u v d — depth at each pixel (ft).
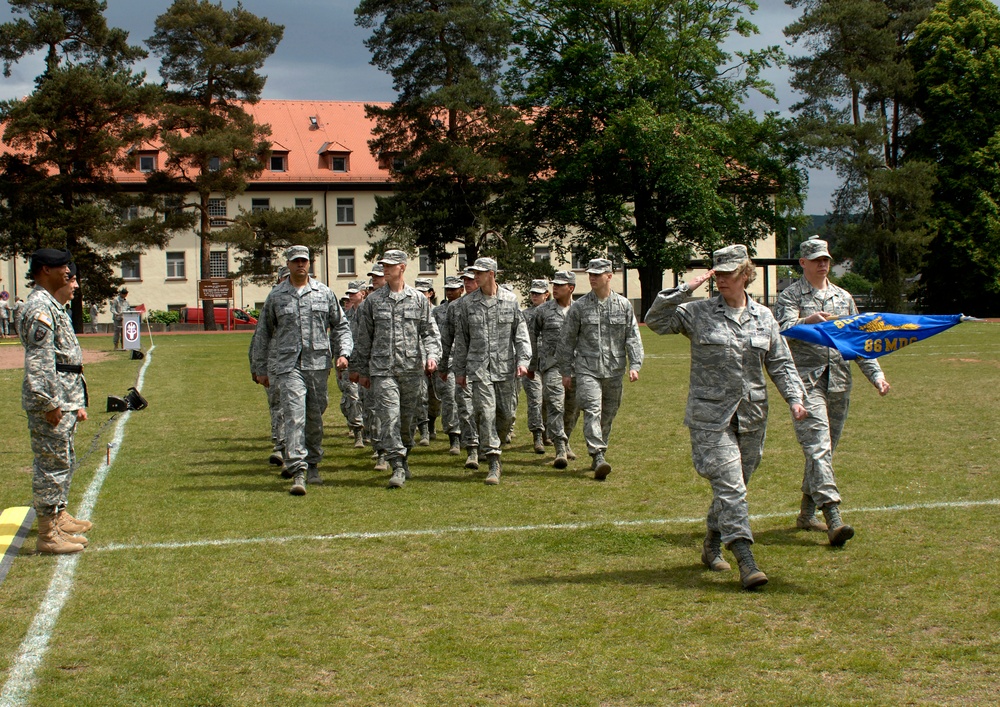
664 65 147.43
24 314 21.67
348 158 216.74
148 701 14.24
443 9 149.28
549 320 34.86
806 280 24.50
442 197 151.53
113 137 152.87
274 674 15.17
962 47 170.91
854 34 176.45
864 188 169.37
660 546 22.39
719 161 146.00
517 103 159.12
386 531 24.06
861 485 28.37
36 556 21.79
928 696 14.02
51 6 156.97
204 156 152.97
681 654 15.75
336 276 215.51
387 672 15.21
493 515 25.85
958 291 179.93
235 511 26.45
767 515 25.27
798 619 17.31
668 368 70.69
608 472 30.63
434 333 31.94
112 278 164.14
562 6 153.58
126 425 44.14
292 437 29.37
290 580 19.90
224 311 196.85
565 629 16.97
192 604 18.47
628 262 158.92
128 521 25.16
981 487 27.78
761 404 20.22
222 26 159.02
